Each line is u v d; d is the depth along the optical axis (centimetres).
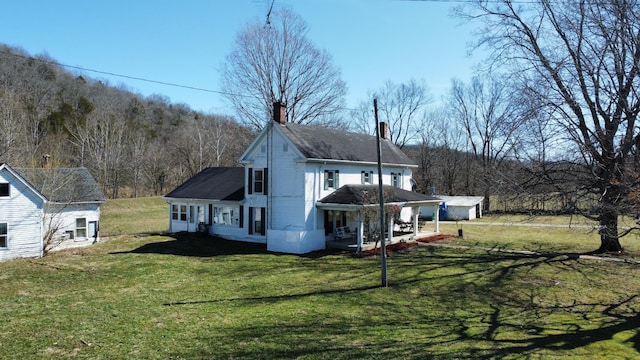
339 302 1492
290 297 1562
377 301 1499
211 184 3322
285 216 2647
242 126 4947
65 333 1189
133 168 6328
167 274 1970
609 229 1215
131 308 1431
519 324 1252
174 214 3388
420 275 1869
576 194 1278
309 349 1059
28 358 1022
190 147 6881
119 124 6875
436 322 1273
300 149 2564
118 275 1955
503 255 2291
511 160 1625
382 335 1158
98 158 5812
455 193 5919
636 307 1416
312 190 2605
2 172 2316
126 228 3781
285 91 4606
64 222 2733
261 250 2591
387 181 3356
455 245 2641
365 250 2467
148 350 1065
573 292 1593
